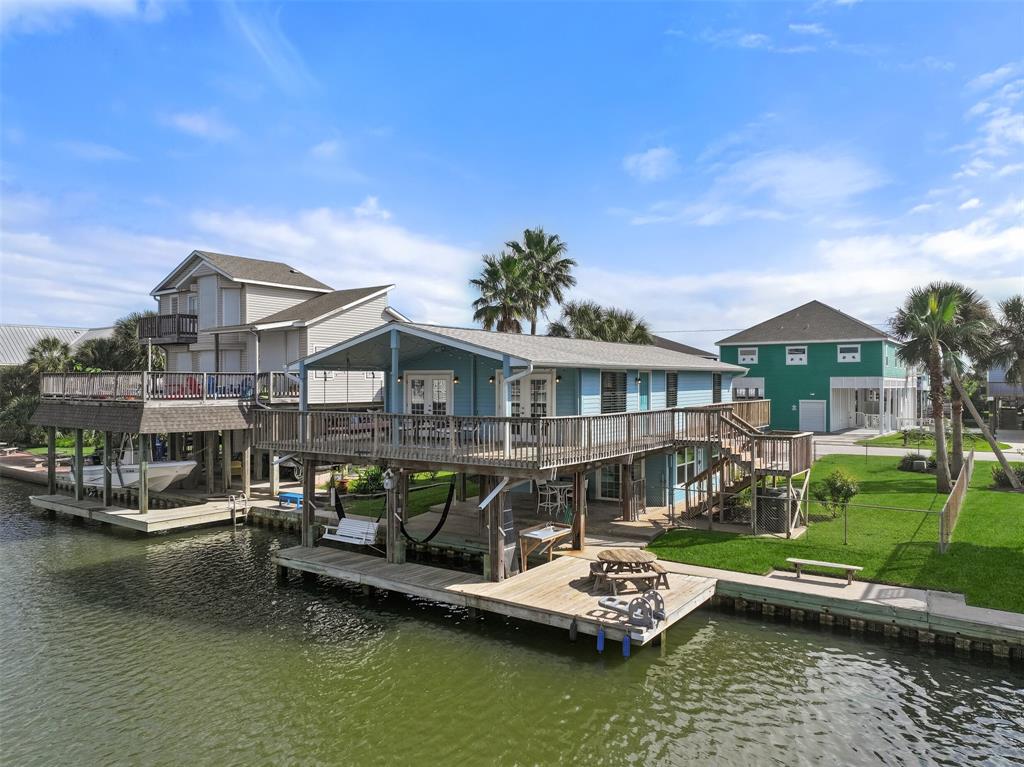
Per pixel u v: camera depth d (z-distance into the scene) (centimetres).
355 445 1536
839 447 3244
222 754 846
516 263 3525
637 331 3844
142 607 1380
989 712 907
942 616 1084
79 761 834
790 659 1070
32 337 5594
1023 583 1199
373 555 1631
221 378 2252
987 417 4419
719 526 1673
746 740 852
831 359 4009
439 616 1307
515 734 880
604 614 1111
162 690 1018
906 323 2136
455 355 1838
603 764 810
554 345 1825
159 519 1984
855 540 1487
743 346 4272
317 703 971
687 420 1803
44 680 1054
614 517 1820
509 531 1343
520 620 1256
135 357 4028
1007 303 2459
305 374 1752
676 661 1069
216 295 2994
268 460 2778
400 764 819
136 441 2642
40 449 3916
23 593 1479
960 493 1786
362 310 2914
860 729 871
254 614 1336
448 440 1364
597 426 1449
